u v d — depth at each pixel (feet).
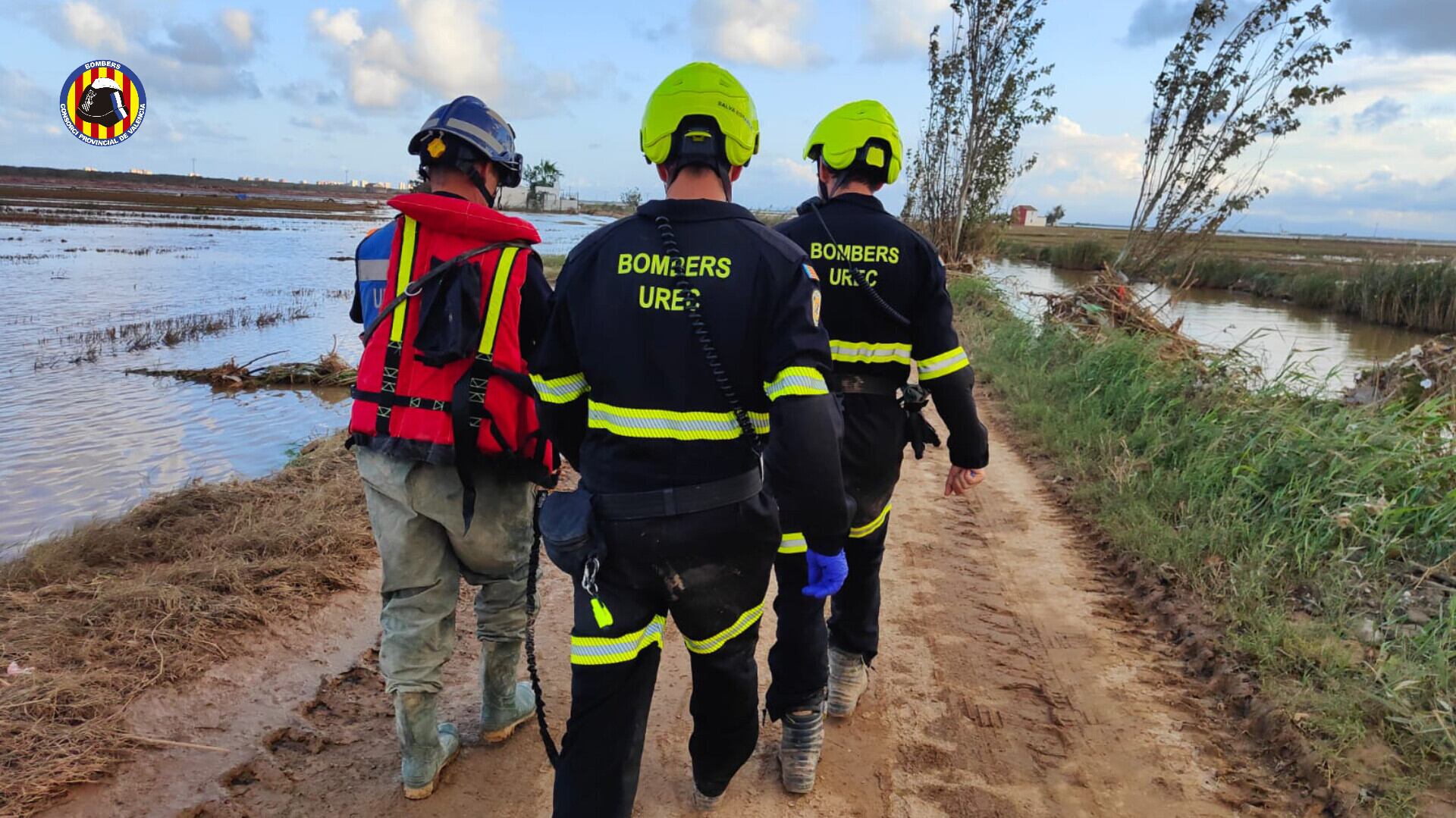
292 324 51.83
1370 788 8.90
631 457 6.55
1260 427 18.69
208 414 30.17
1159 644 12.76
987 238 73.26
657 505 6.48
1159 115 43.78
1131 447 21.03
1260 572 13.38
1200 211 43.88
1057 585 14.90
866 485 9.32
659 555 6.52
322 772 9.06
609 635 6.59
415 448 7.89
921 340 9.07
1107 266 42.45
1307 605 12.81
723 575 6.73
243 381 35.37
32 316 50.57
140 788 8.34
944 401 9.13
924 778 9.59
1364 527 14.40
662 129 6.72
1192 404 22.17
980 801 9.20
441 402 7.96
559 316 6.82
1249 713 10.62
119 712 9.13
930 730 10.54
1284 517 15.15
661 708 10.84
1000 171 70.28
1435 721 9.50
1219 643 12.12
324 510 15.12
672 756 9.80
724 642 7.09
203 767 8.79
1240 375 23.71
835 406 6.37
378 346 8.07
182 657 10.23
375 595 12.84
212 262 90.17
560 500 6.86
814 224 9.18
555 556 6.74
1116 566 15.57
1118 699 11.26
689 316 6.31
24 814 7.72
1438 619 11.56
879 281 8.91
